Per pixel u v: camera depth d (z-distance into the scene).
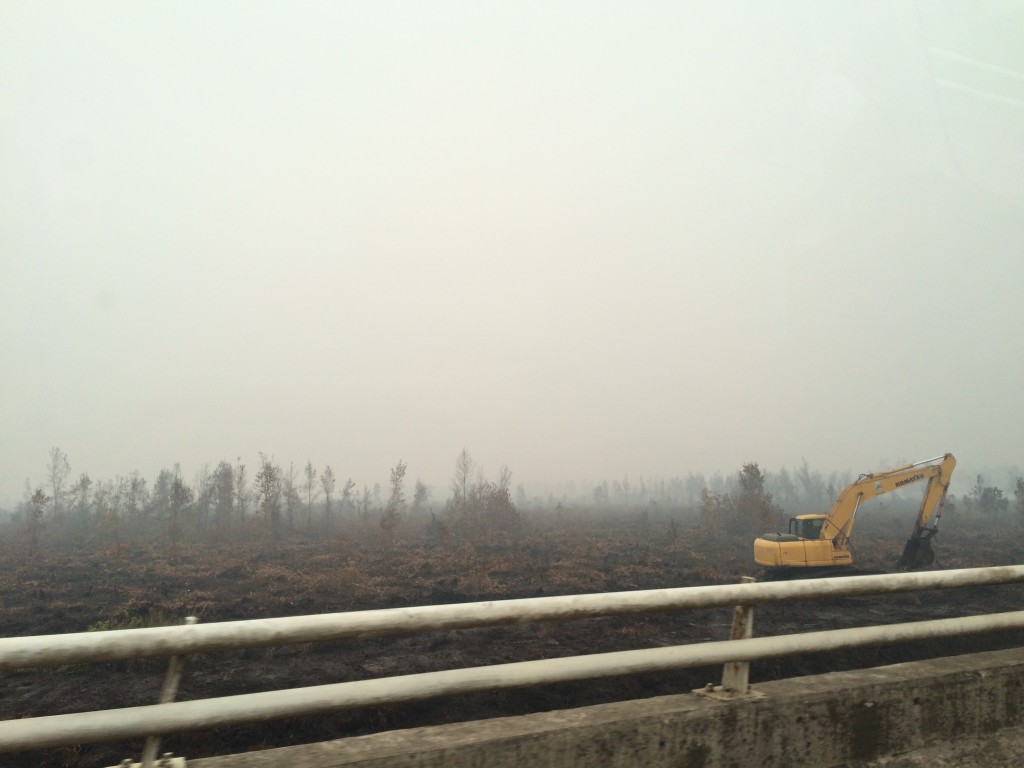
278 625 2.14
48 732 1.96
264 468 40.88
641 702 2.66
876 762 2.80
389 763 2.13
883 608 14.27
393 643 10.88
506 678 2.40
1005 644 10.12
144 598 15.81
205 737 6.44
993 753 3.02
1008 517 50.59
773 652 2.81
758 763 2.59
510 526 42.94
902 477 19.91
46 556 27.89
